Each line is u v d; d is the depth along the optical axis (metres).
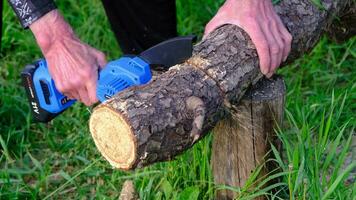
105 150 1.16
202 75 1.20
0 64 1.91
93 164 1.50
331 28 1.57
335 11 1.43
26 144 1.67
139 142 1.11
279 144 1.32
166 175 1.41
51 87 1.29
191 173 1.41
